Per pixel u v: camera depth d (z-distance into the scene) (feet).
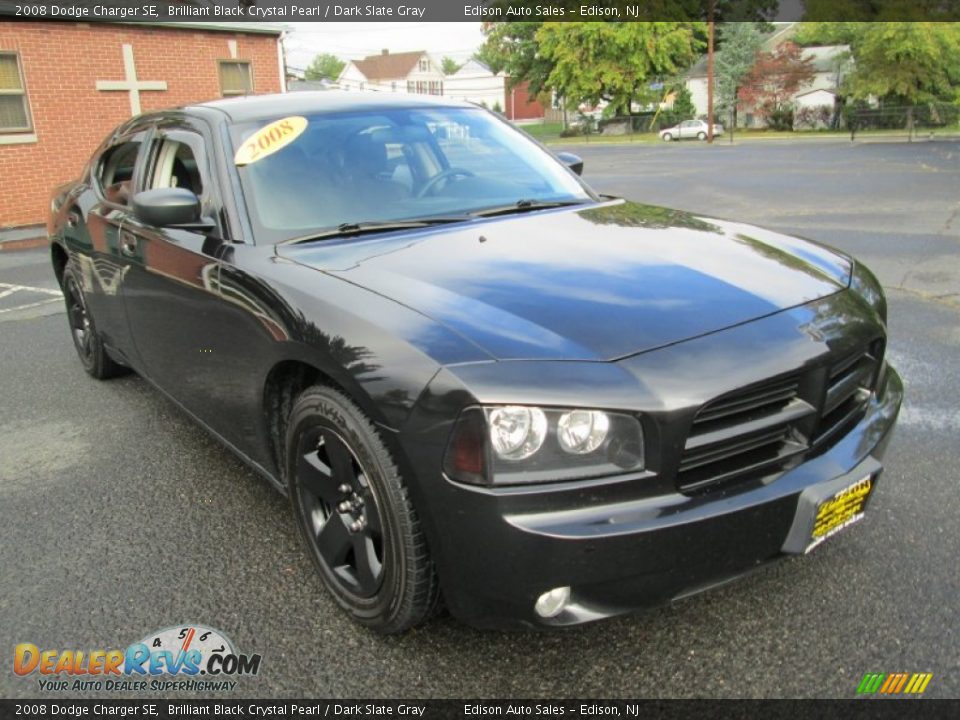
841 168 67.31
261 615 8.61
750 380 6.82
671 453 6.59
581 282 8.04
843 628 8.04
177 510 11.05
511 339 6.91
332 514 8.25
